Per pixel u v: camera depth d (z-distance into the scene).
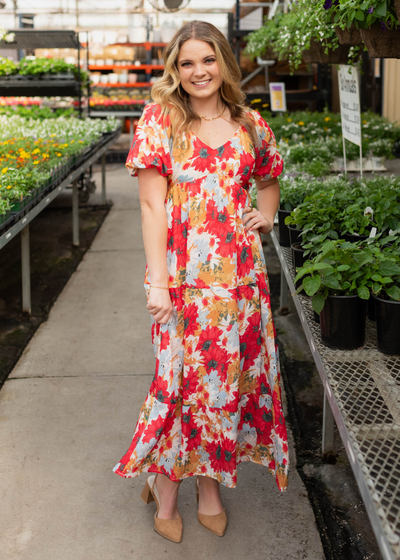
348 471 2.22
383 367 1.68
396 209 2.49
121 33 11.27
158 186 1.67
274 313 3.79
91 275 4.61
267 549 1.88
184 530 1.96
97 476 2.26
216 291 1.68
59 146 4.57
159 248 1.67
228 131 1.70
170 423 1.81
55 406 2.74
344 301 1.75
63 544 1.91
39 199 3.43
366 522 1.95
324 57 3.63
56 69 6.88
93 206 6.82
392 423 1.41
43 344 3.41
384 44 2.22
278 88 6.69
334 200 2.75
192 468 1.87
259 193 1.99
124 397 2.82
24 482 2.21
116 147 11.36
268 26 6.09
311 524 1.99
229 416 1.76
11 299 4.06
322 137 5.71
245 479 2.23
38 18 11.49
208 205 1.66
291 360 3.18
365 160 5.19
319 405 2.71
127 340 3.46
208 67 1.61
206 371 1.73
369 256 1.83
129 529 1.98
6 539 1.93
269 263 4.75
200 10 11.05
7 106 7.96
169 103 1.65
